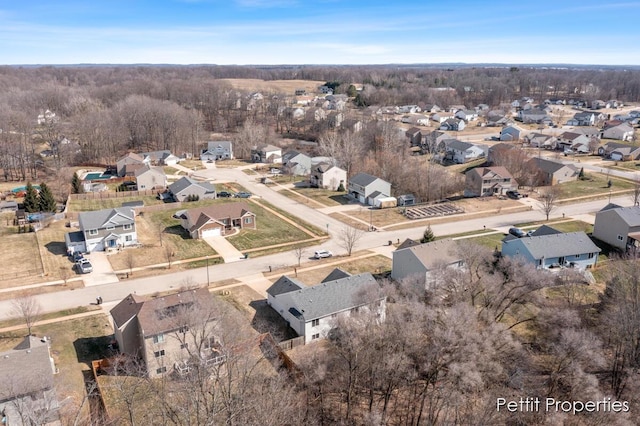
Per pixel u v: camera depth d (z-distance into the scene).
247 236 71.50
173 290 53.66
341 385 36.19
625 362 36.69
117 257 63.22
